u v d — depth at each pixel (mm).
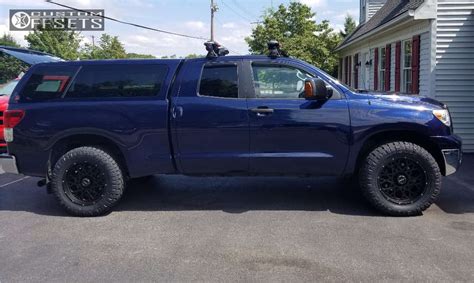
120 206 6312
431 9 9828
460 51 9891
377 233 5086
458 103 10008
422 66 10688
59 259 4512
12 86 9875
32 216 5945
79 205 5863
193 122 5762
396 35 13148
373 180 5660
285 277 4027
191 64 5930
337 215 5754
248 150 5801
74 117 5840
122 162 6039
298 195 6707
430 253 4508
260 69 5871
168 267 4277
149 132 5816
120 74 5953
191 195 6805
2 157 6035
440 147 5656
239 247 4734
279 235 5066
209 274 4113
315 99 5684
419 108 5668
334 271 4129
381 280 3943
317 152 5742
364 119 5625
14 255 4625
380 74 15688
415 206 5645
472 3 9742
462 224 5367
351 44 19344
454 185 7188
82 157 5805
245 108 5730
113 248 4777
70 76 5996
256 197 6641
